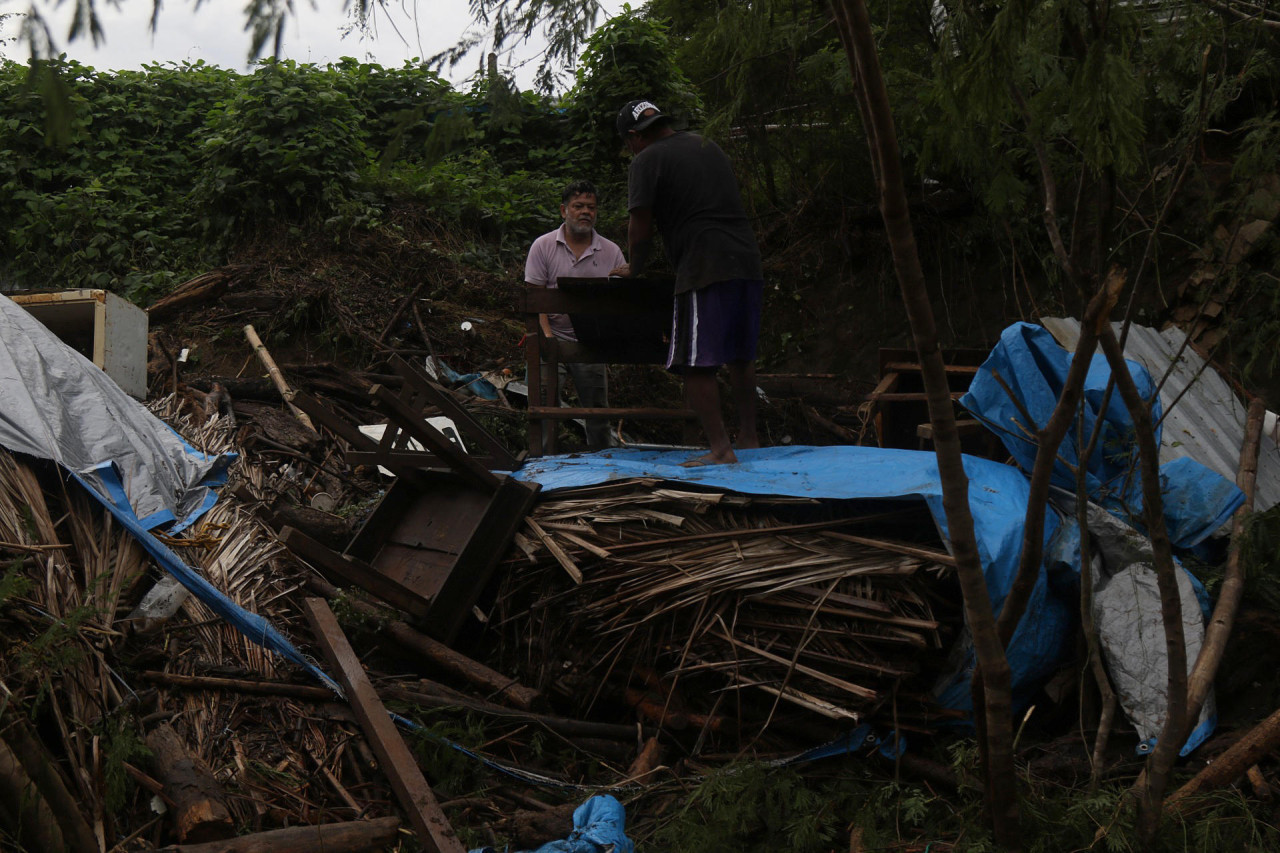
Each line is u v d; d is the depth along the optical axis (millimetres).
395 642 3984
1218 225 5605
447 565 4027
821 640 3363
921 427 4219
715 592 3451
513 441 6570
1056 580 3471
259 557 4406
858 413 6742
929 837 2943
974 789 2977
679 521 3697
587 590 3705
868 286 8492
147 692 3133
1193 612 3342
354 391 6891
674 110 9938
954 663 3363
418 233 9000
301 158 8680
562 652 3799
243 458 5535
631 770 3432
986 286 7711
